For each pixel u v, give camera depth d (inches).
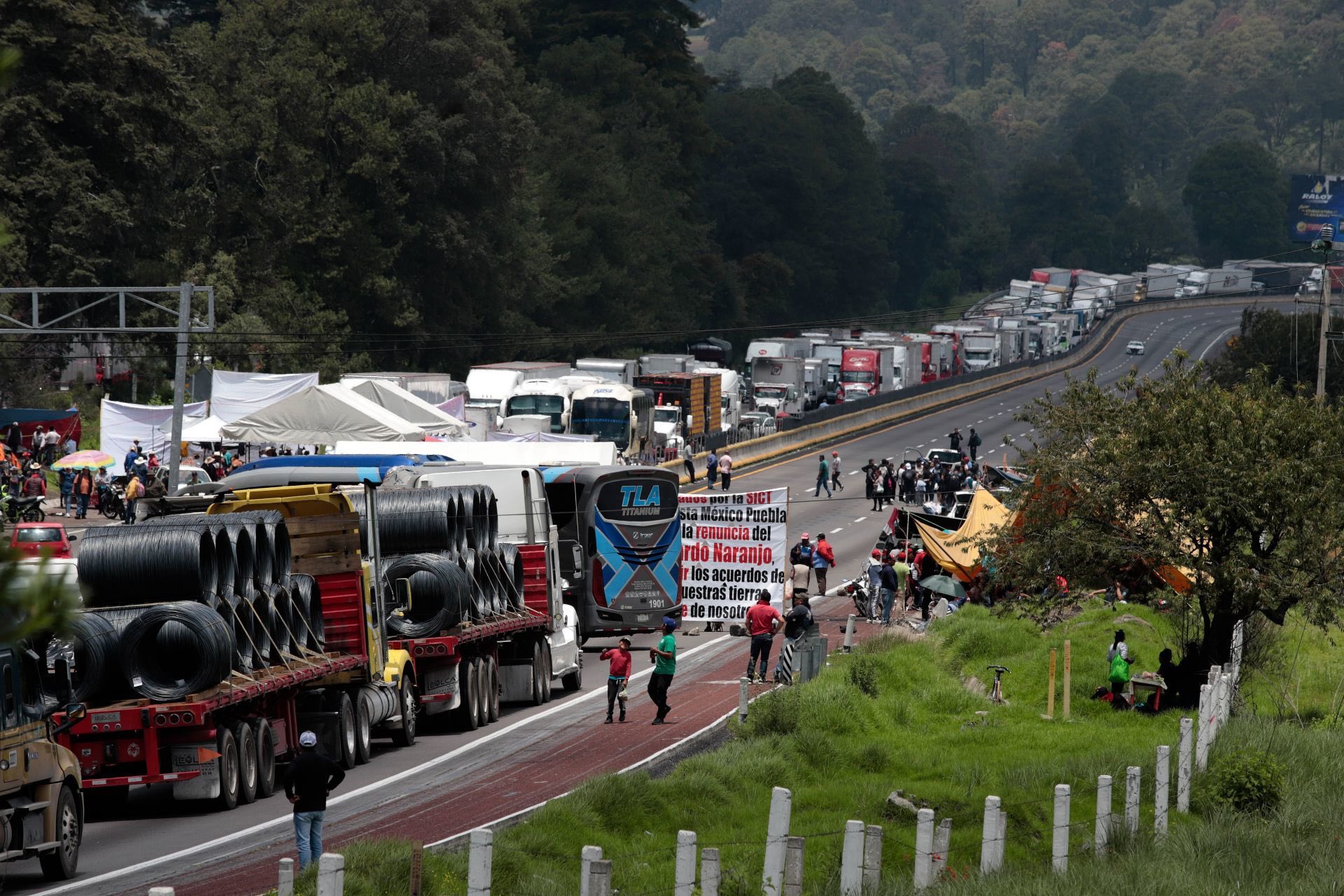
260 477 4256.9
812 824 2915.8
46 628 844.0
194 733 2851.9
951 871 2544.3
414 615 3978.8
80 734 2792.8
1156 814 2965.1
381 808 2950.3
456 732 4077.3
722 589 6013.8
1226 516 4601.4
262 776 3139.8
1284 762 3604.8
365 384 7465.6
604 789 2866.6
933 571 6717.5
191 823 2839.6
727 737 3932.1
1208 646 4766.2
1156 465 4569.4
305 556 3560.5
